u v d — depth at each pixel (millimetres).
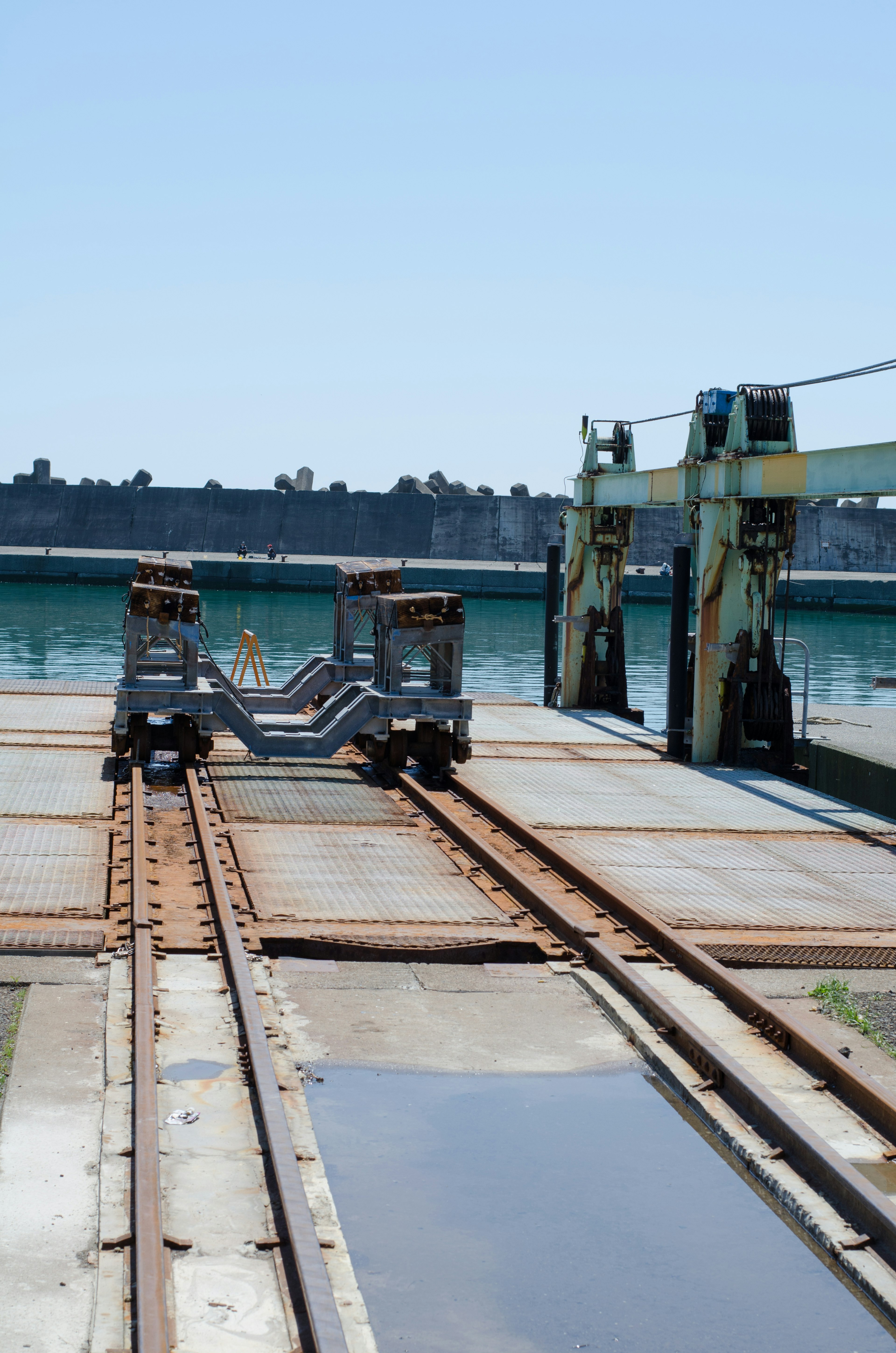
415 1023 7203
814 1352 4512
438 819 12172
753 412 15195
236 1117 5691
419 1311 4672
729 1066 6305
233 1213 4902
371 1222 5246
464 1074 6609
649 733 18906
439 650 15273
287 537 85125
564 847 11227
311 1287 4312
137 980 6977
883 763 14695
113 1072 6035
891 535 78812
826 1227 5125
